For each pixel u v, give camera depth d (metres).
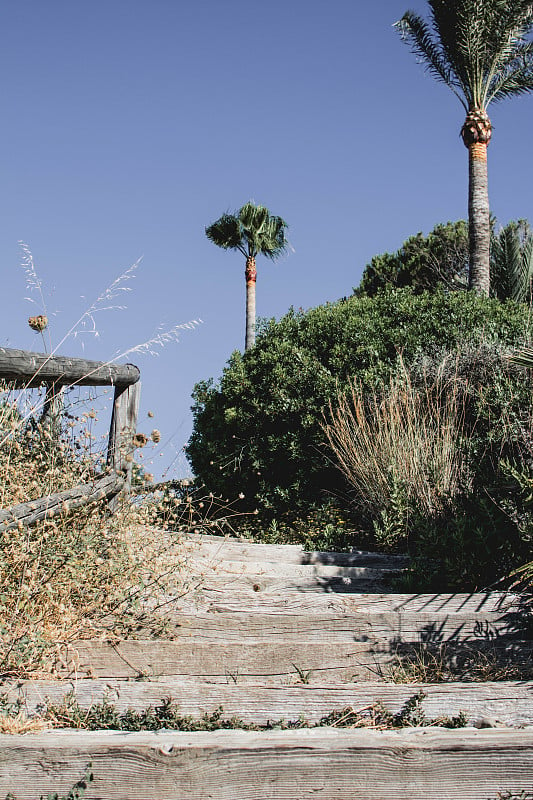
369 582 5.28
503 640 4.11
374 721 3.34
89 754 2.58
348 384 8.43
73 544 3.99
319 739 2.67
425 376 7.95
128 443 5.29
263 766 2.61
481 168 15.54
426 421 7.44
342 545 6.92
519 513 4.88
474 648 4.06
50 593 3.65
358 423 7.71
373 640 4.15
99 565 4.11
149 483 5.14
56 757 2.57
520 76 16.27
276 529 7.72
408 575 5.14
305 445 8.57
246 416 9.08
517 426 6.24
